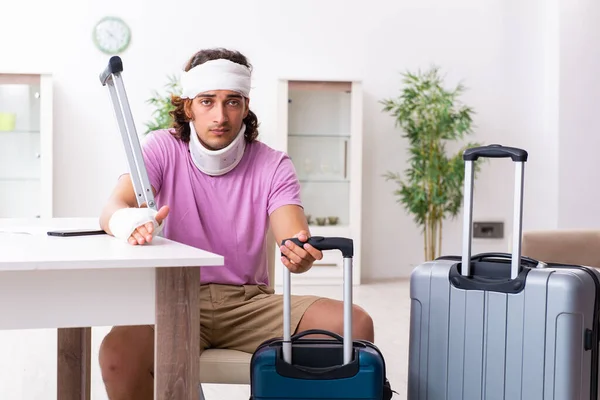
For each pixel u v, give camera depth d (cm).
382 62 622
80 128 597
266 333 197
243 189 211
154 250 150
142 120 601
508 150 180
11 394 305
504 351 180
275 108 616
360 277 625
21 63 589
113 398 189
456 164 599
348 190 597
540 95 630
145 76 600
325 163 595
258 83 613
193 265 138
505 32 629
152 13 600
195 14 605
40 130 566
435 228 606
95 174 600
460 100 628
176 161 211
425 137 598
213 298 203
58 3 591
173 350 142
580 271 179
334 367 164
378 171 626
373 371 164
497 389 181
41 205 569
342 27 618
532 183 630
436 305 188
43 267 131
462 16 626
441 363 188
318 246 165
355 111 588
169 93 601
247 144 216
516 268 179
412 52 624
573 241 362
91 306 140
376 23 621
